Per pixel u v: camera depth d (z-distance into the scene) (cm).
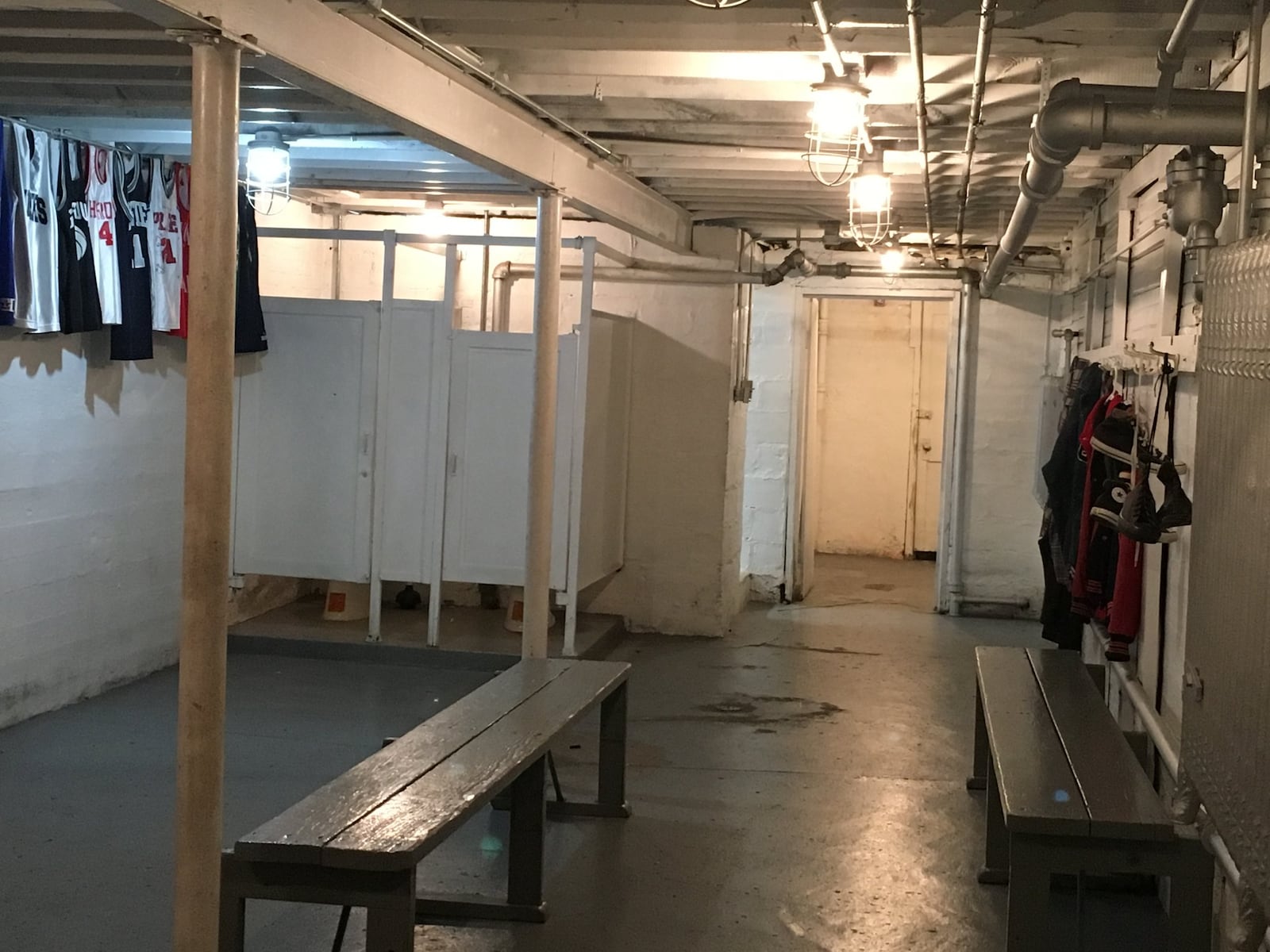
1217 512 251
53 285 512
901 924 367
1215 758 244
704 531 787
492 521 657
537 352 512
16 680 537
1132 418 446
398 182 696
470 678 643
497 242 643
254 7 287
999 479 888
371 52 347
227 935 281
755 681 676
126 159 561
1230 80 363
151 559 631
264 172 549
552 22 365
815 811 466
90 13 380
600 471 723
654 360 786
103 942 335
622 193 603
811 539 982
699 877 398
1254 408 226
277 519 670
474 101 420
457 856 410
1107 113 336
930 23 344
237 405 665
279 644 681
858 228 686
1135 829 288
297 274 775
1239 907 271
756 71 412
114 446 596
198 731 281
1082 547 500
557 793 454
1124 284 541
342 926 306
